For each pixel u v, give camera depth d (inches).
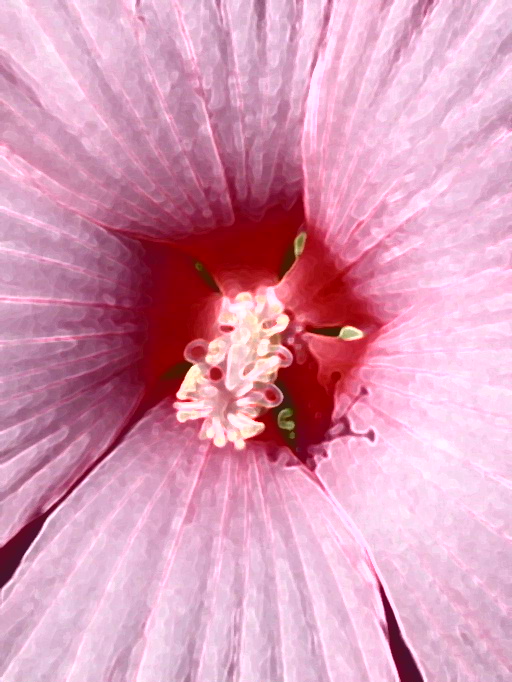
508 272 4.7
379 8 4.4
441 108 4.5
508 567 4.9
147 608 4.8
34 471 4.7
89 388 4.9
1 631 4.6
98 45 4.3
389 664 4.8
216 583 5.0
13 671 4.6
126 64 4.4
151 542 4.9
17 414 4.7
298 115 4.7
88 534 4.8
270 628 5.0
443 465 5.0
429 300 5.0
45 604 4.6
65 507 4.8
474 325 4.9
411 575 5.0
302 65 4.5
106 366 5.0
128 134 4.5
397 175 4.7
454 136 4.6
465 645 4.9
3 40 4.2
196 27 4.4
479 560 4.9
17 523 4.7
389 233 4.9
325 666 4.9
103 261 4.8
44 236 4.6
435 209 4.8
